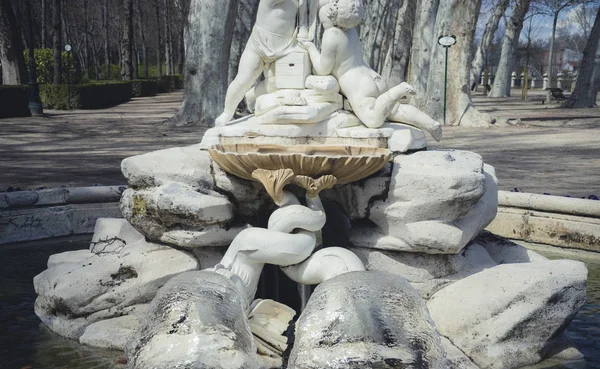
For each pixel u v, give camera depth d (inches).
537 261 229.1
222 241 215.6
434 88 944.9
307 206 199.8
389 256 214.2
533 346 192.2
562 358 198.2
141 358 139.3
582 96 1283.2
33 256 326.6
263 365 167.6
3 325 224.4
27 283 278.2
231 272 188.2
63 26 2052.2
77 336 209.6
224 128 226.5
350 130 219.6
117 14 2338.8
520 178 491.2
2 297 257.6
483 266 221.9
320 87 223.0
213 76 870.4
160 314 146.3
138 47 2874.0
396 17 1304.1
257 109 234.4
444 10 922.1
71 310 211.8
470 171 207.3
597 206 333.7
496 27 1726.1
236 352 138.9
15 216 353.7
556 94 1483.8
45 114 1157.7
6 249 342.3
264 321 187.6
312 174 197.5
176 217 211.0
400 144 222.4
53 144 709.9
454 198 202.2
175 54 3240.7
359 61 231.1
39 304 227.6
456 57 924.6
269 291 221.8
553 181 475.2
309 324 137.9
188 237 211.8
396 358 128.3
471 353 186.5
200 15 845.2
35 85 1123.9
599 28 1249.4
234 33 925.2
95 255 233.1
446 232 203.3
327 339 133.8
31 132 840.9
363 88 225.5
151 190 217.5
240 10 916.6
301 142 220.8
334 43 223.1
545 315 191.9
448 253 209.3
